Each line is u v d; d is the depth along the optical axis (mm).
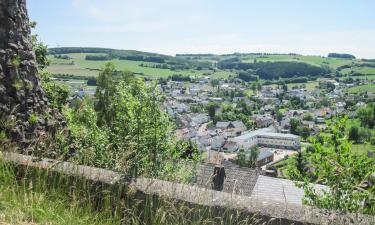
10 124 6742
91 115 10578
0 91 7035
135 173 5484
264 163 99375
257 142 139250
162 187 5043
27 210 4645
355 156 6625
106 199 5035
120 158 5711
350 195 5879
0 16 7477
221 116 176125
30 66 7875
